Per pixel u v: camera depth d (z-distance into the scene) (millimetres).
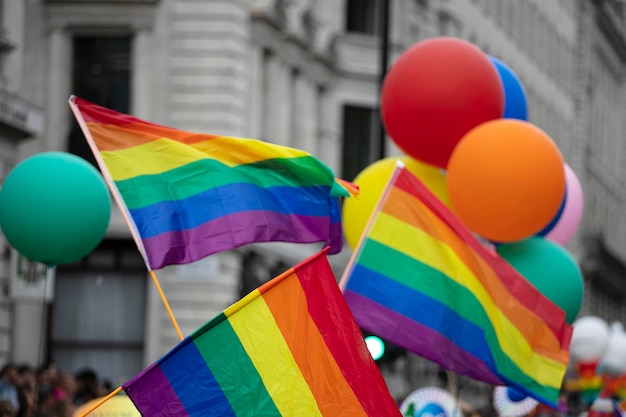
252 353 11172
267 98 42500
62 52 38375
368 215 16578
